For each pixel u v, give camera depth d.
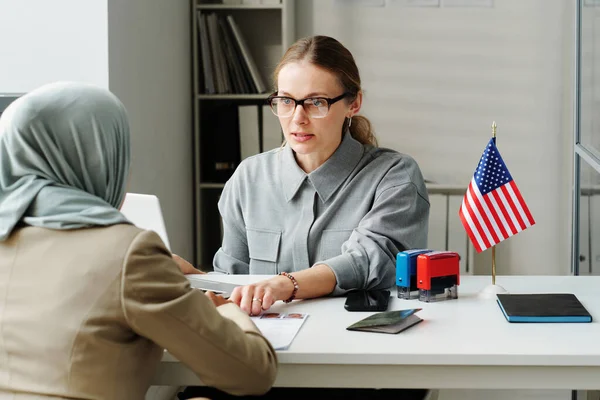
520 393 3.17
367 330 1.63
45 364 1.24
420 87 4.10
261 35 4.13
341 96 2.09
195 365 1.32
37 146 1.32
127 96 3.08
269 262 2.24
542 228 4.09
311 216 2.19
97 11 2.86
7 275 1.29
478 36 4.05
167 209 3.64
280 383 1.53
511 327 1.65
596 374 1.49
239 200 2.33
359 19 4.10
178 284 1.29
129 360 1.27
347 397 1.85
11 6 2.89
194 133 4.11
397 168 2.18
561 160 4.06
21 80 2.91
